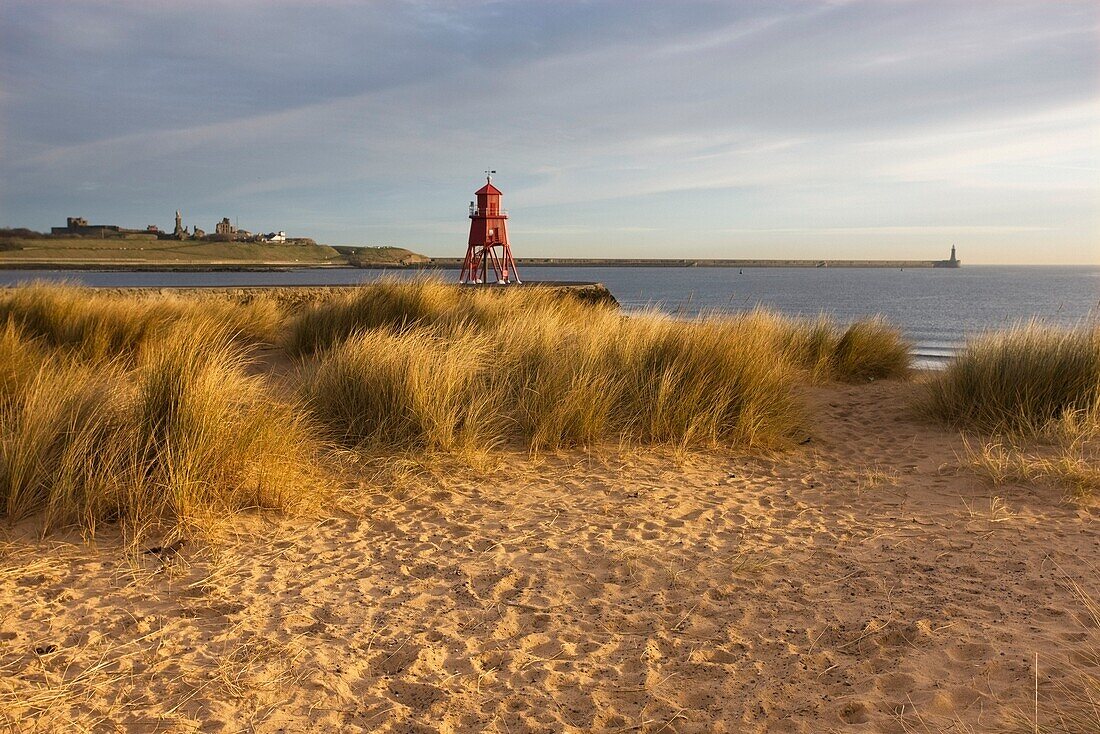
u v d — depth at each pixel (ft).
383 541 13.75
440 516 15.12
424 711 8.38
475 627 10.46
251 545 13.26
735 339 25.23
